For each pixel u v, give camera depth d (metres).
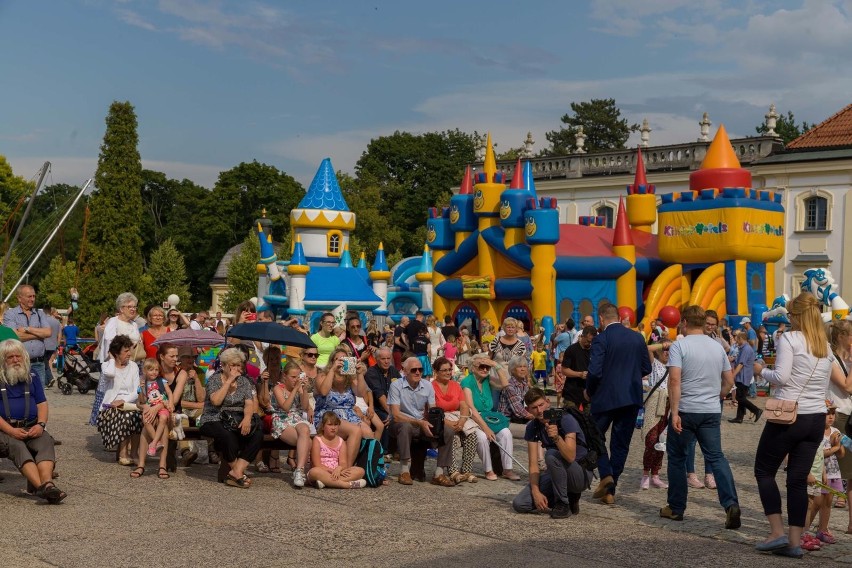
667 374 11.07
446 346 21.55
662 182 46.66
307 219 32.88
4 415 10.47
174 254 72.19
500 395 14.07
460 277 30.44
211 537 8.84
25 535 8.82
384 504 10.79
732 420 20.92
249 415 11.62
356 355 15.66
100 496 10.81
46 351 18.06
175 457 12.66
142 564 7.86
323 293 30.84
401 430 12.27
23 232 79.75
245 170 78.38
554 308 28.14
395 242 71.44
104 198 57.25
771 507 8.80
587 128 94.94
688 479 12.40
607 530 9.62
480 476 13.07
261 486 11.80
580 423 10.36
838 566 8.40
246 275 62.22
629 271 29.42
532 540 9.06
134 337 14.24
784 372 8.68
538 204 28.39
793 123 83.12
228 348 11.95
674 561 8.36
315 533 9.12
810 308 8.82
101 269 57.09
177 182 94.56
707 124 46.19
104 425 12.75
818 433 8.70
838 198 41.34
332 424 11.88
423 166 77.62
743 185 30.69
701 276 28.98
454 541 8.93
